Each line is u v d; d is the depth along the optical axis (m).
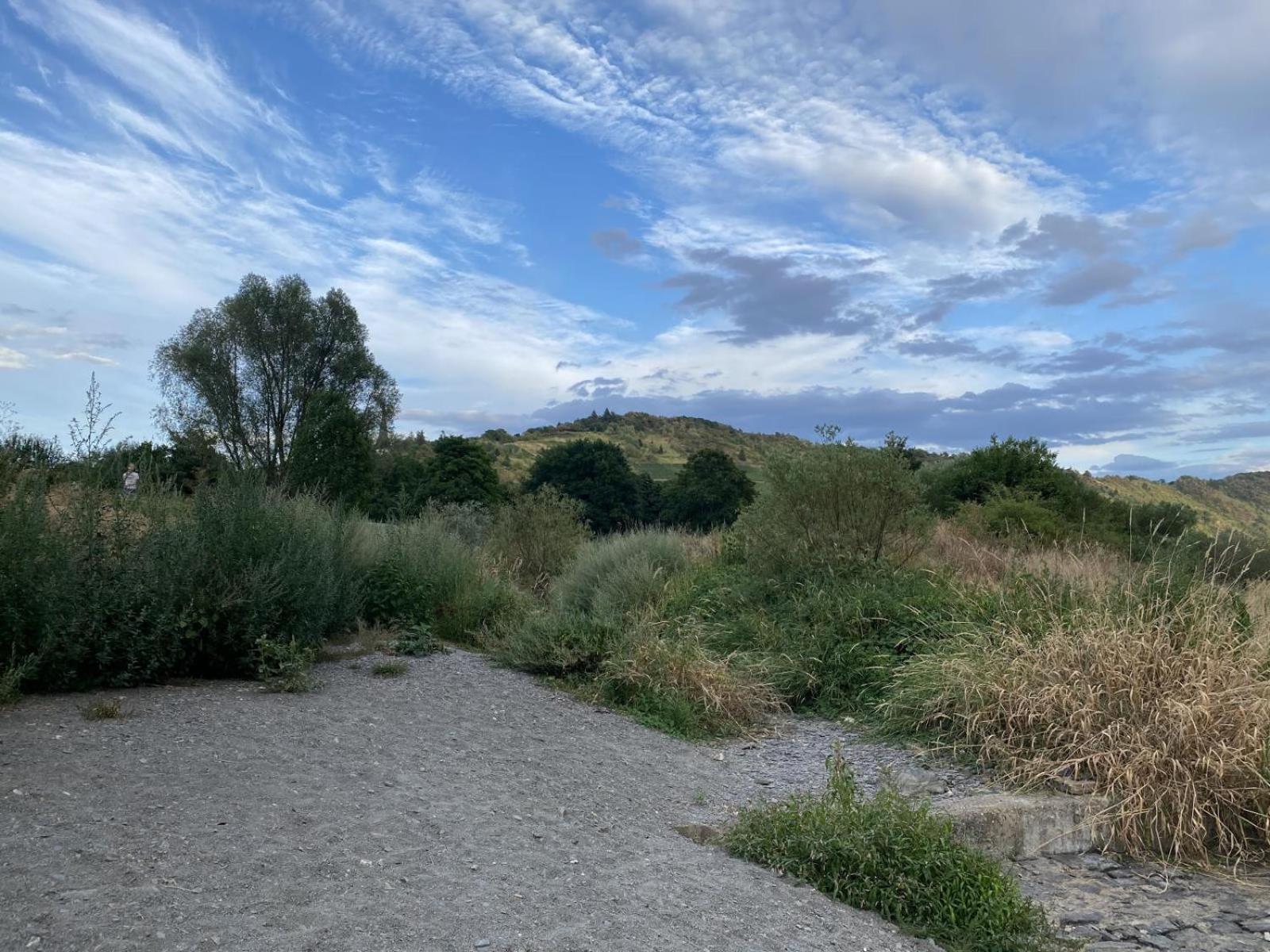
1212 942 4.30
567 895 3.66
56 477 7.39
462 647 9.83
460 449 41.84
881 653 8.82
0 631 6.21
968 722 7.00
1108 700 6.47
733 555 12.70
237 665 7.36
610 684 8.27
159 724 5.58
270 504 8.68
